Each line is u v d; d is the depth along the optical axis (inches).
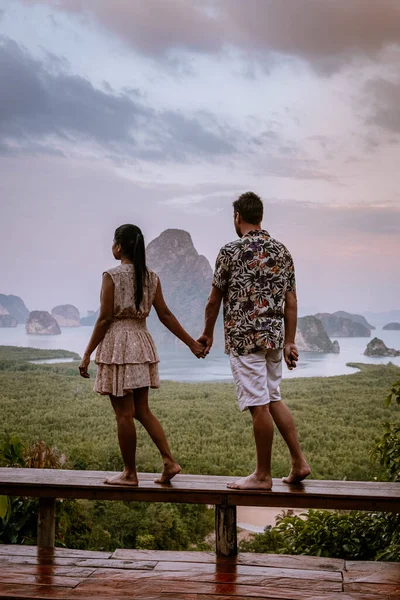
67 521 214.7
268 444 106.1
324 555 166.6
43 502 116.9
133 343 108.6
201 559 110.0
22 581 99.9
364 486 108.9
